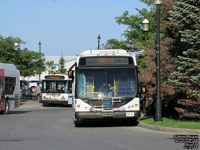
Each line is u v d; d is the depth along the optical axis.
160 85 18.83
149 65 20.77
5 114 28.14
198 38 17.98
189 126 16.11
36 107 40.38
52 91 40.88
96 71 18.28
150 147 11.50
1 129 17.23
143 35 33.50
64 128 17.98
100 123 20.75
